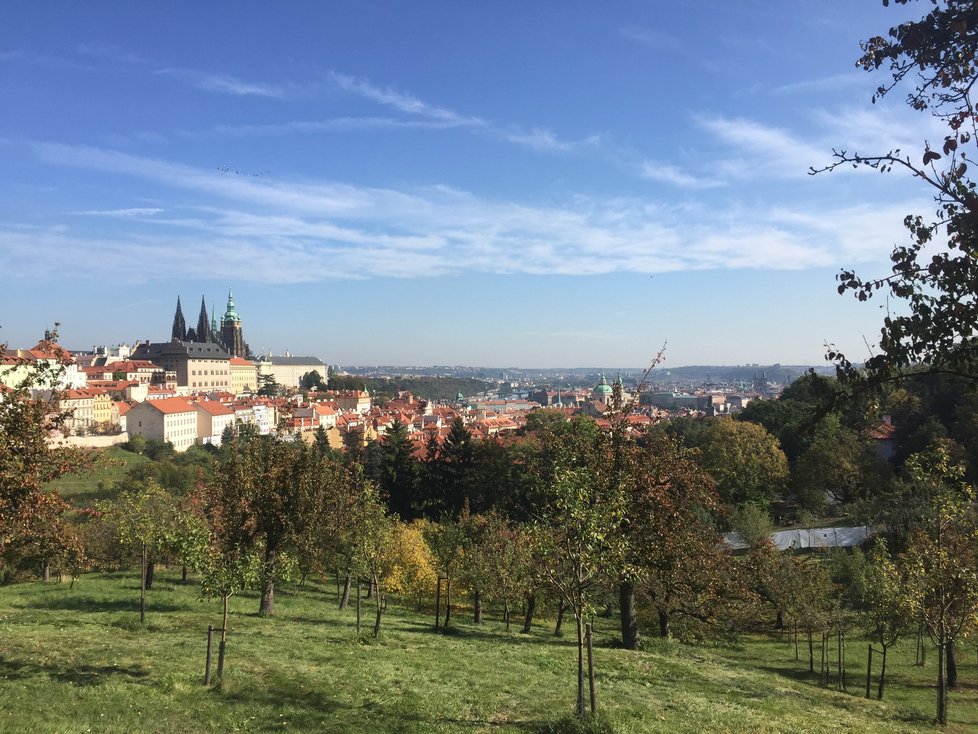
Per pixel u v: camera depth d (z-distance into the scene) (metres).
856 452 81.06
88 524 47.06
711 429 96.56
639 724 16.52
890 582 26.05
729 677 24.80
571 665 24.09
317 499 35.56
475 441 92.44
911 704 26.81
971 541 23.47
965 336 7.60
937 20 7.58
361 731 15.43
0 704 15.16
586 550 15.38
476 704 18.03
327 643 25.38
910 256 7.88
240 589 19.41
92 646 22.23
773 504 95.19
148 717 15.33
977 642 33.25
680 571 32.16
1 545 14.43
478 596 39.62
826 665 33.06
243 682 18.69
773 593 39.12
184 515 26.16
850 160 8.07
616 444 28.02
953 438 75.56
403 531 43.62
